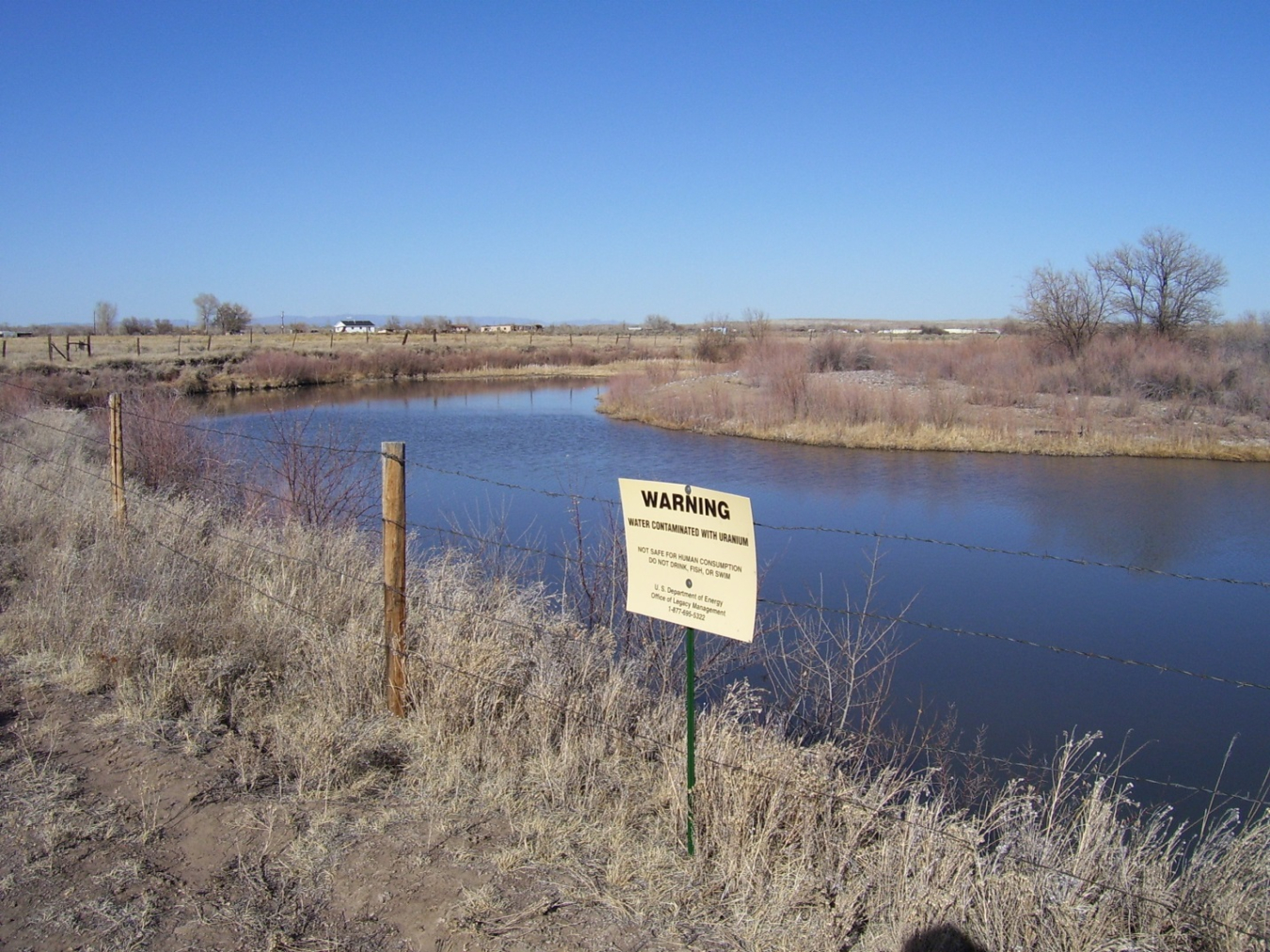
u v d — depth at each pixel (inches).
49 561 287.7
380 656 214.2
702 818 160.2
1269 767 277.7
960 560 523.8
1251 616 425.4
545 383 2041.1
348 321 4377.5
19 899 139.3
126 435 505.4
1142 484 773.9
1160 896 144.1
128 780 175.3
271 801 169.5
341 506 412.5
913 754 269.1
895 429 1040.2
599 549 330.0
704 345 2251.5
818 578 483.2
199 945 130.8
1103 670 354.9
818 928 138.5
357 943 132.3
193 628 233.1
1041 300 1504.7
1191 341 1391.5
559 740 193.0
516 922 136.9
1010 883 140.1
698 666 267.7
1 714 201.5
